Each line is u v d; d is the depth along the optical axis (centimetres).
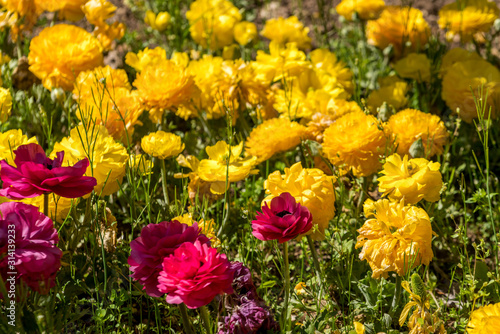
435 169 126
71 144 129
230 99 155
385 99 162
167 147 134
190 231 114
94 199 132
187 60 163
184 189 140
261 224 116
